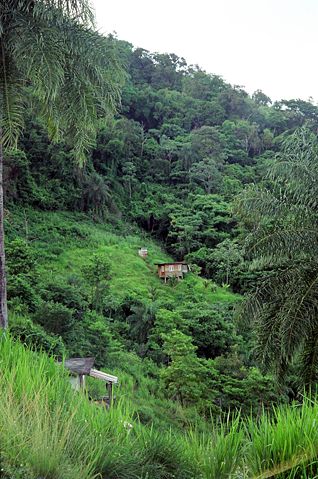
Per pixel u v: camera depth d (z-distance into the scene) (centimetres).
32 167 4419
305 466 231
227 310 2688
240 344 2180
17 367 325
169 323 2195
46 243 3612
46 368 359
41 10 718
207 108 7581
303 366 853
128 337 2325
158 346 2144
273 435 248
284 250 910
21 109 790
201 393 1441
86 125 805
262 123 7700
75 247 3791
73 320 1703
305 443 237
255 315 916
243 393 1416
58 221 4184
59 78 705
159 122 7250
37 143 4447
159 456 264
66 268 3250
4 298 716
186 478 256
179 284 3597
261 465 238
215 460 252
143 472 250
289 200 941
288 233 911
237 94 8150
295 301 848
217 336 2161
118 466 250
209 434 290
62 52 742
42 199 4247
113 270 3528
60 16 749
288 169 936
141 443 277
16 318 1332
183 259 4525
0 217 728
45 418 261
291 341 823
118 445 271
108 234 4450
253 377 1450
